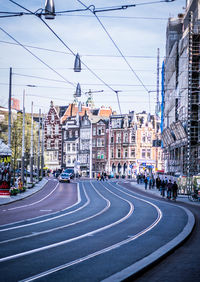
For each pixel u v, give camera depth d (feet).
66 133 408.87
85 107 423.23
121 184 239.30
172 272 32.09
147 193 169.78
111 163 368.27
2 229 54.03
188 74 189.26
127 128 357.82
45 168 339.36
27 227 56.39
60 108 431.43
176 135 216.33
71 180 272.31
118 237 48.57
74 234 50.31
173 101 226.38
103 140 375.86
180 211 86.89
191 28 190.19
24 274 28.86
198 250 42.86
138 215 76.64
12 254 36.37
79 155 393.91
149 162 357.82
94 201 114.73
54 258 35.01
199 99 189.98
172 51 231.71
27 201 112.98
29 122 249.34
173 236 50.31
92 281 27.27
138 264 32.30
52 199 121.90
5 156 118.32
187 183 155.33
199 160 181.16
